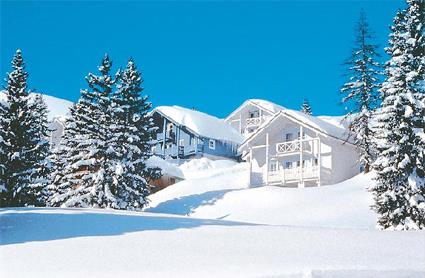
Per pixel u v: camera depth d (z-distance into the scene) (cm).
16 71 3531
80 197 3753
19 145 3356
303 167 4897
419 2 3002
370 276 952
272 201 3725
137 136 4228
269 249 1237
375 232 1580
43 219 1756
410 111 2677
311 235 1461
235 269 982
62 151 4525
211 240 1363
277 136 5144
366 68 4503
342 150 4847
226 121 8425
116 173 3750
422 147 2667
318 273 934
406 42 2906
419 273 973
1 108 3412
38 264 1083
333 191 3772
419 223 2583
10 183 3250
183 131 7594
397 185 2670
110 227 1619
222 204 3925
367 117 4366
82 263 1086
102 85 4222
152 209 4153
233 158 7762
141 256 1152
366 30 4600
